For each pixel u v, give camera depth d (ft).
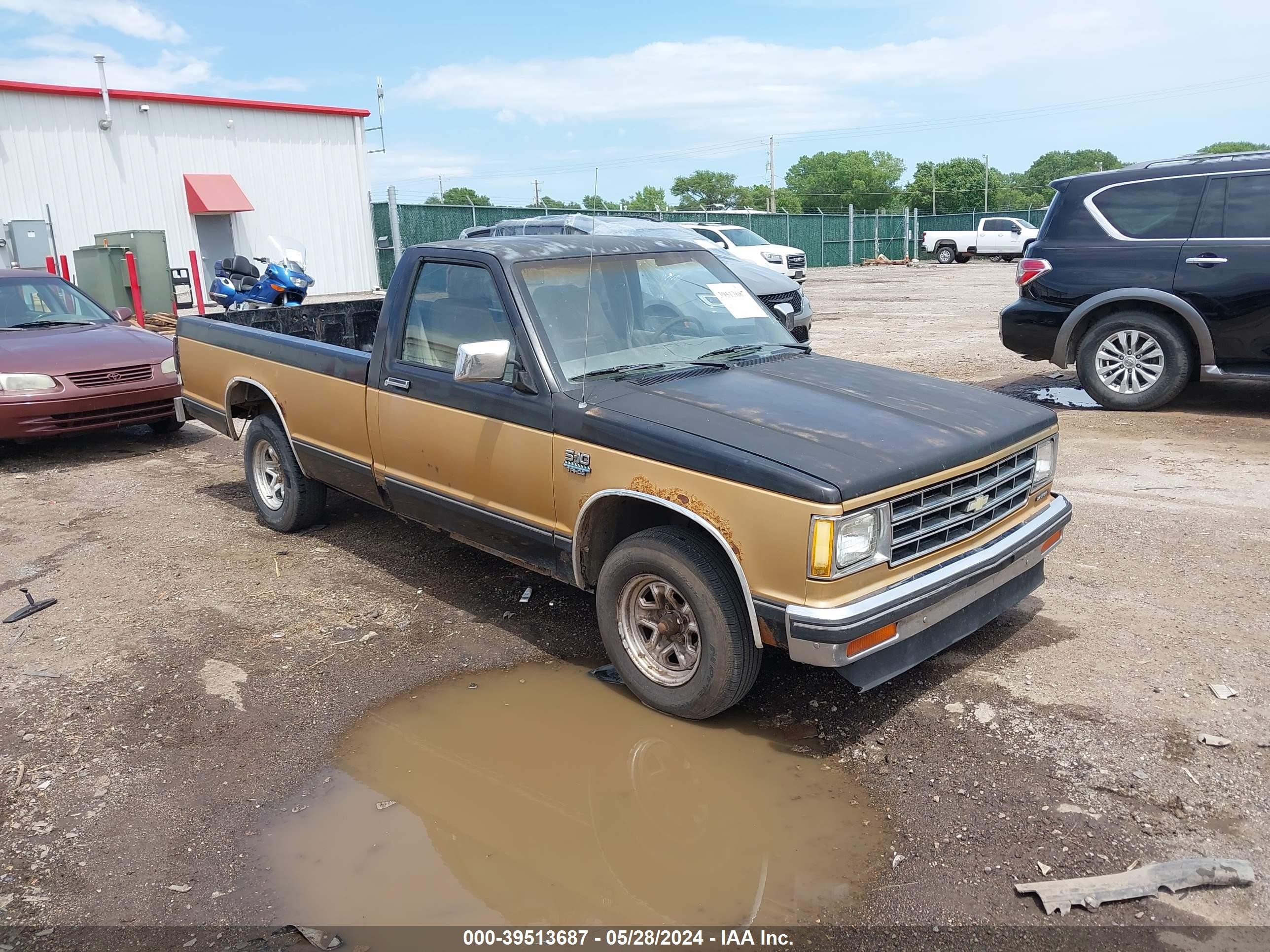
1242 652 13.62
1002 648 14.12
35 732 12.78
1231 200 26.21
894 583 11.34
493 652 14.83
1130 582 16.20
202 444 30.17
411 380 15.60
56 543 20.47
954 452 11.89
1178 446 24.38
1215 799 10.49
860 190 325.01
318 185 81.71
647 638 13.08
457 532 15.69
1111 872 9.46
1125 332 28.17
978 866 9.67
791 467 10.89
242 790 11.47
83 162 67.77
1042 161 363.97
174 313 61.41
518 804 11.12
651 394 13.09
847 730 12.30
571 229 49.16
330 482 18.80
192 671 14.40
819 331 50.60
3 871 10.09
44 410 26.91
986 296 73.97
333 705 13.39
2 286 31.53
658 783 11.43
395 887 9.76
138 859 10.25
